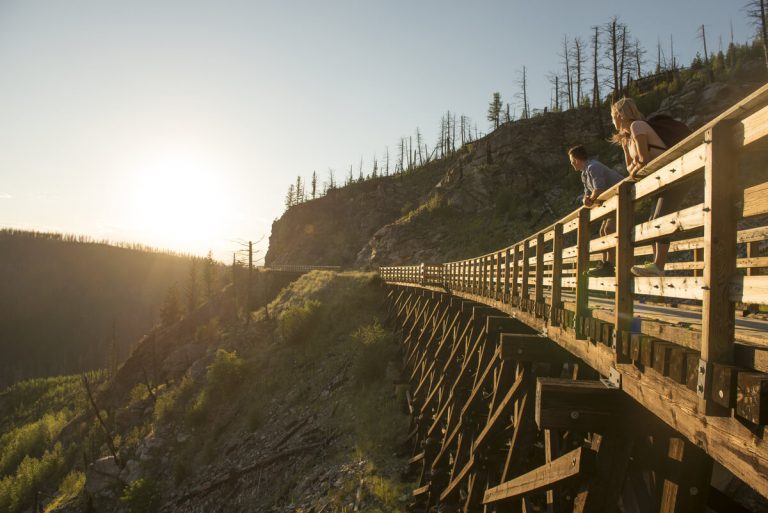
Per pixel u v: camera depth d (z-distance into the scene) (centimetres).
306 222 10731
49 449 4562
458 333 1512
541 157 5703
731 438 226
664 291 310
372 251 6059
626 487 401
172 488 2600
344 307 3425
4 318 19500
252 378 3120
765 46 4122
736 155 237
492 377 1243
